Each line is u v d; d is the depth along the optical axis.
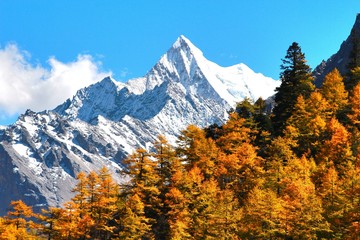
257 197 72.19
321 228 65.06
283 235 67.50
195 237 76.56
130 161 91.62
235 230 71.50
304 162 84.50
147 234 86.25
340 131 86.12
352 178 69.50
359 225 60.22
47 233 89.06
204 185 83.38
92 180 87.94
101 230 89.69
